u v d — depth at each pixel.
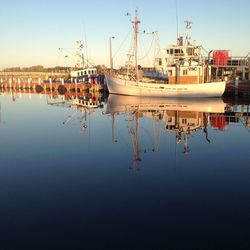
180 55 79.56
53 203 14.42
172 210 13.61
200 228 12.05
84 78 106.88
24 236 11.54
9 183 17.06
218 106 57.44
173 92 73.00
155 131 33.00
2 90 123.69
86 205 14.18
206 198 14.88
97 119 42.84
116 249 10.71
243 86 73.19
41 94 101.06
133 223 12.48
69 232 11.84
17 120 41.81
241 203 14.27
